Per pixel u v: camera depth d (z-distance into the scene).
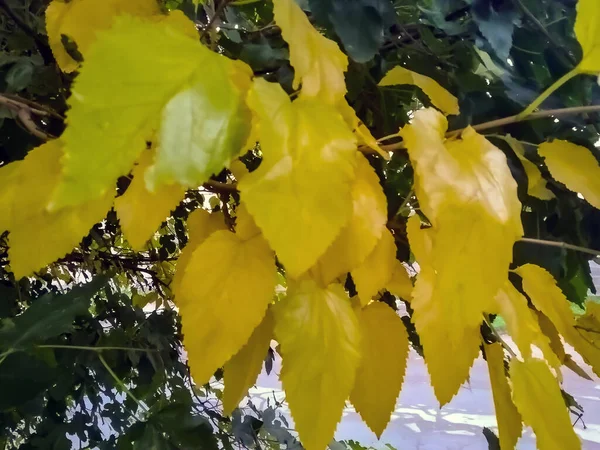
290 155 0.24
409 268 0.53
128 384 0.76
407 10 0.60
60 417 0.71
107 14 0.33
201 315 0.28
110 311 0.81
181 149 0.21
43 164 0.29
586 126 0.53
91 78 0.20
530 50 0.55
